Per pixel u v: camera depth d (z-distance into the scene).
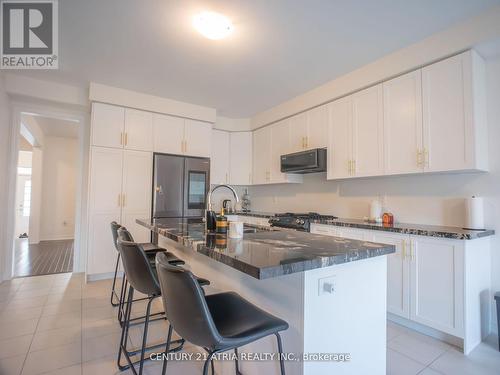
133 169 3.73
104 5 2.04
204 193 4.23
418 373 1.73
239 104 4.21
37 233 6.23
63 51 2.69
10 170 3.47
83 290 3.13
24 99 3.44
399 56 2.62
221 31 2.26
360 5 2.01
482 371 1.75
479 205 2.26
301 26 2.27
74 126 5.70
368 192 3.27
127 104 3.64
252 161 4.91
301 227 3.26
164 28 2.31
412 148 2.52
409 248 2.28
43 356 1.85
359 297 1.30
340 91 3.21
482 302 2.14
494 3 1.97
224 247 1.29
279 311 1.22
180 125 4.11
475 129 2.14
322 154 3.41
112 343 2.02
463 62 2.20
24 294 2.99
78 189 3.89
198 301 0.89
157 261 1.09
